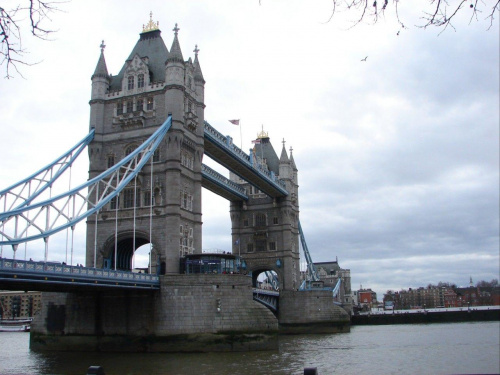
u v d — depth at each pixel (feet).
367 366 171.22
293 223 410.93
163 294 203.92
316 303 365.20
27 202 193.16
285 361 176.55
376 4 33.32
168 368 159.63
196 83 259.19
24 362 177.47
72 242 176.65
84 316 213.46
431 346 243.81
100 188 238.07
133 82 247.91
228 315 203.10
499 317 515.50
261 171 339.57
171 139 230.07
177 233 222.69
